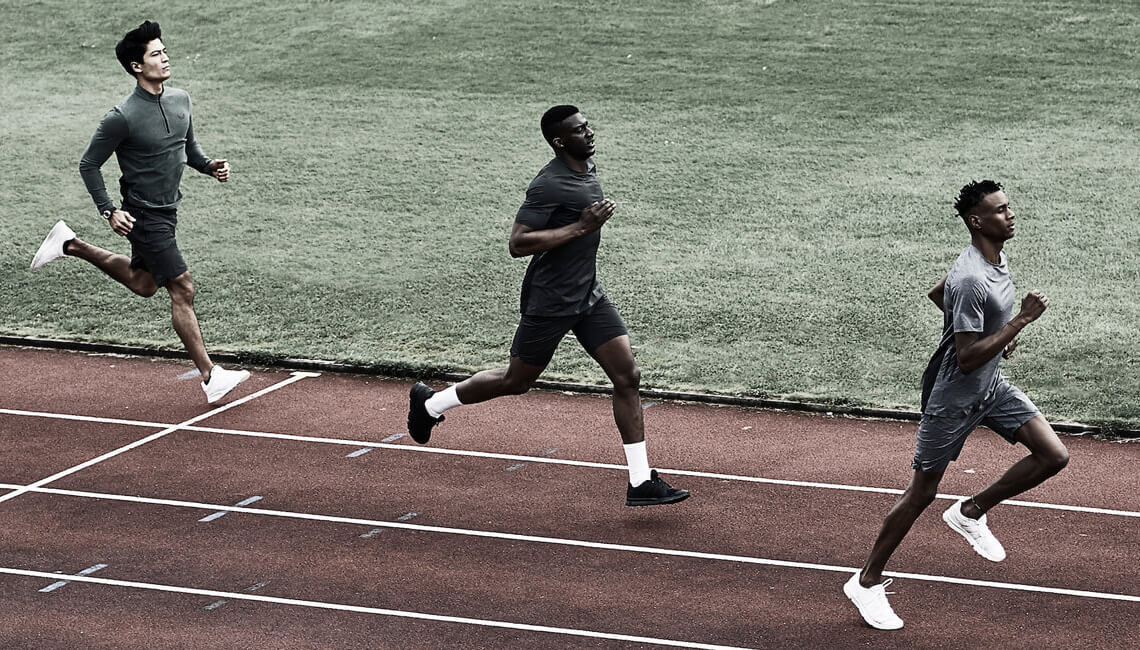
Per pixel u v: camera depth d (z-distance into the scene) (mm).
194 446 10867
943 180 18094
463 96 22250
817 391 12047
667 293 14750
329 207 17891
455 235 16797
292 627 7742
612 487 9922
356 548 8859
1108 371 12336
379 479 10109
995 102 20984
